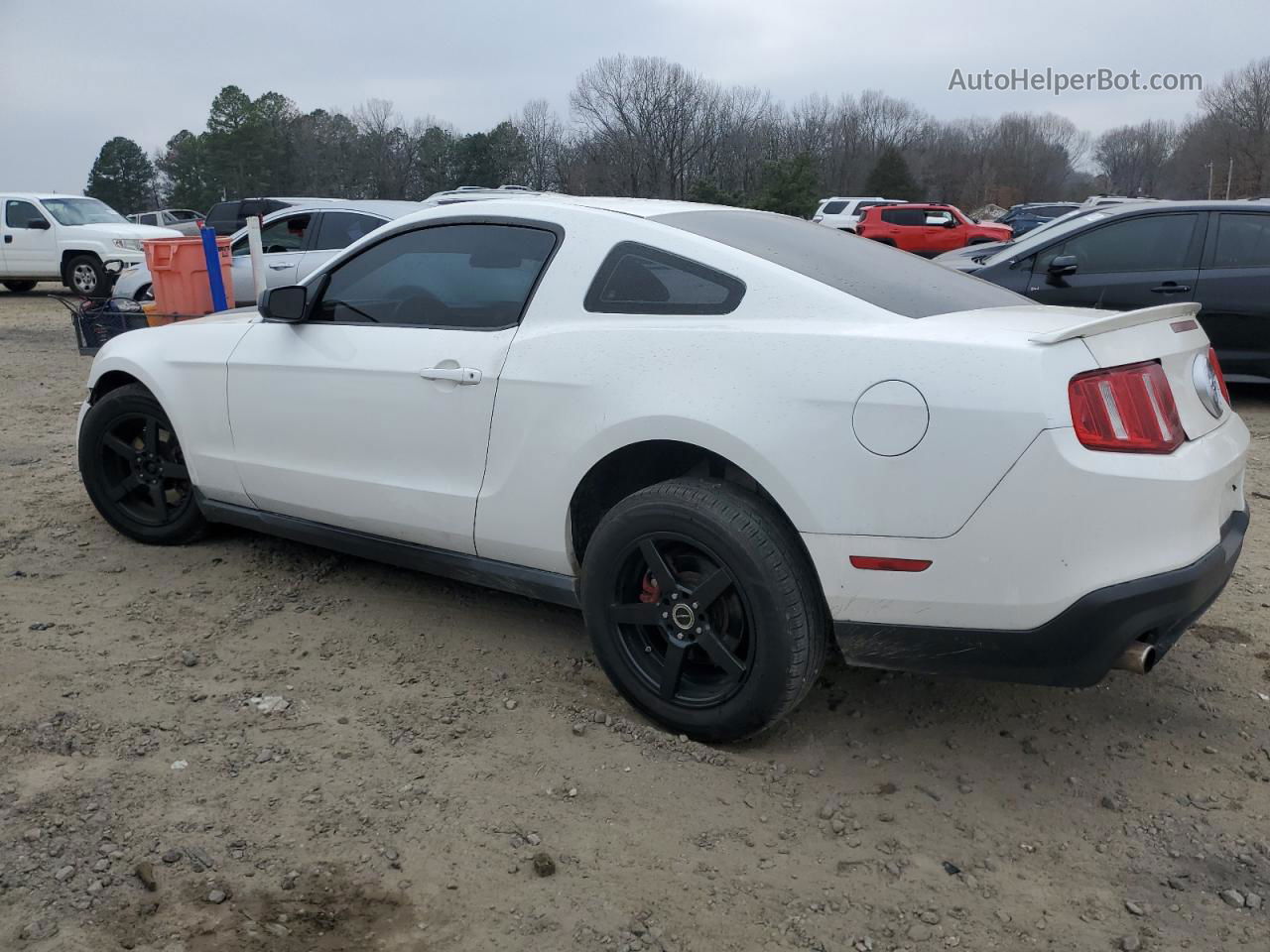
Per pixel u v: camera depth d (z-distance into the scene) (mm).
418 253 3734
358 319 3848
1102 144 112062
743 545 2832
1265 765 3070
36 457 6504
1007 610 2652
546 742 3100
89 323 8062
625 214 3375
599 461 3148
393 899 2400
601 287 3270
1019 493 2570
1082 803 2875
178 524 4621
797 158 36531
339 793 2797
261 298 3867
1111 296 8211
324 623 3939
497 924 2334
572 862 2551
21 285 19688
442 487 3539
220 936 2246
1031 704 3420
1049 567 2592
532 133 67812
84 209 18688
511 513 3371
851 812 2809
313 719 3197
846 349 2771
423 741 3088
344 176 75562
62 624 3842
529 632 3902
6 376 10016
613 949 2270
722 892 2465
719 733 3027
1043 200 97562
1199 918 2420
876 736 3213
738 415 2850
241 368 4078
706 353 2963
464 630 3908
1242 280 7922
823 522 2762
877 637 2832
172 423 4375
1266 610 4195
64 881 2391
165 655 3607
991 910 2436
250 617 3963
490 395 3361
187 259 7852
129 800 2711
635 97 60531
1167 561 2637
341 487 3818
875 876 2547
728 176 61250
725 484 2982
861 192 73000
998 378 2586
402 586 4312
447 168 70250
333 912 2348
